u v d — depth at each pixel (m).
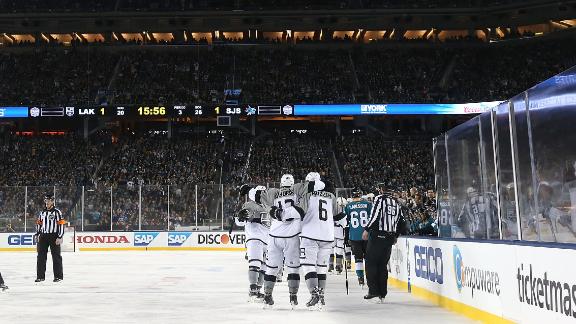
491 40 41.09
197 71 39.78
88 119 37.72
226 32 42.09
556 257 5.07
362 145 36.31
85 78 39.38
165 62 40.53
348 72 39.75
